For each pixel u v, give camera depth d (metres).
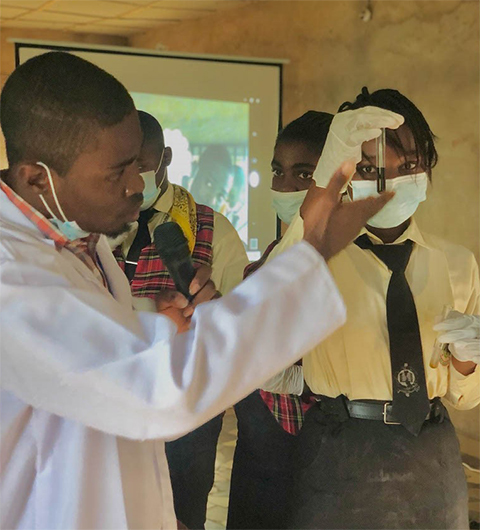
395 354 1.51
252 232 6.13
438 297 1.61
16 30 7.57
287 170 2.19
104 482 1.13
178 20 7.08
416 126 1.56
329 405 1.57
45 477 1.11
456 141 4.37
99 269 1.29
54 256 1.08
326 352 1.54
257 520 1.88
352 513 1.52
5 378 1.01
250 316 0.99
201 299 1.33
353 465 1.52
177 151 5.88
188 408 0.95
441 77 4.46
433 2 4.47
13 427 1.10
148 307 1.38
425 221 4.60
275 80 5.95
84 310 1.00
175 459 2.31
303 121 2.21
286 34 5.89
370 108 1.22
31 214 1.11
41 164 1.07
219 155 6.01
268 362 1.01
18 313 0.99
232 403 1.01
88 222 1.12
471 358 1.44
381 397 1.54
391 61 4.86
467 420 4.32
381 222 1.57
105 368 0.96
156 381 0.96
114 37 8.09
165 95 5.82
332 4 5.37
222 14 6.61
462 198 4.34
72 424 1.11
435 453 1.53
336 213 1.09
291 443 1.82
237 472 1.97
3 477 1.11
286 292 1.02
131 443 1.17
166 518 1.25
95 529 1.12
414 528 1.52
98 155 1.06
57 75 1.04
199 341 0.98
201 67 5.88
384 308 1.56
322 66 5.53
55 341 0.98
